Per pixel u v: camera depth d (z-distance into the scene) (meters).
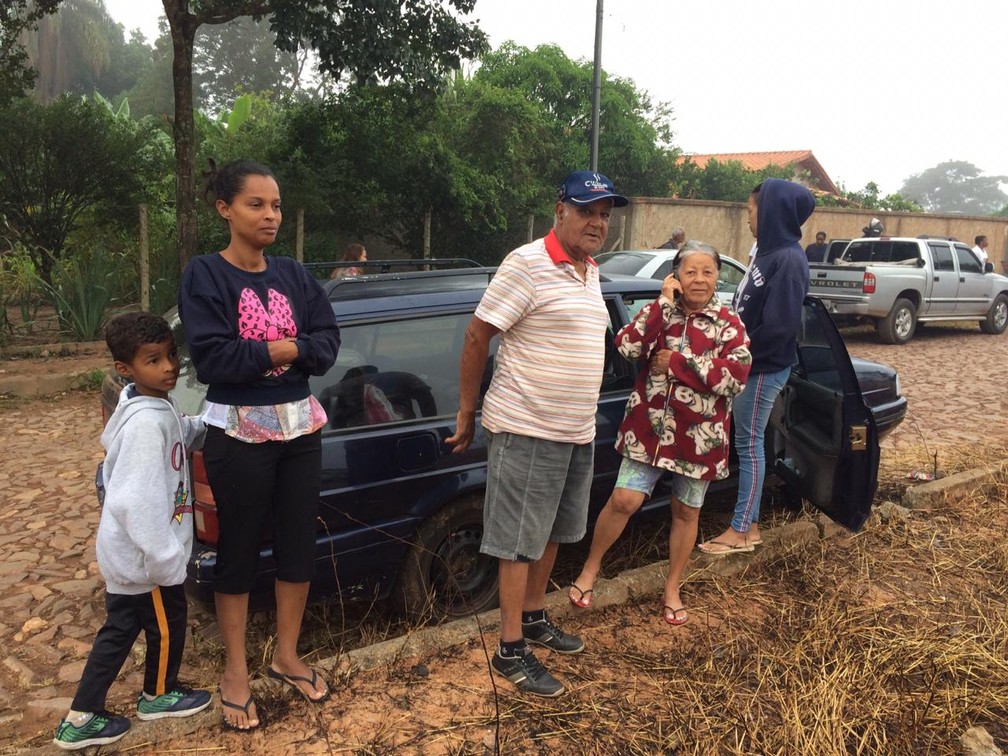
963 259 13.59
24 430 6.79
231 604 2.53
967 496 4.92
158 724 2.53
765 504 4.84
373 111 13.14
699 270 3.09
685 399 3.10
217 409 2.35
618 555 4.21
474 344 2.61
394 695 2.78
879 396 5.10
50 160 11.16
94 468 5.76
